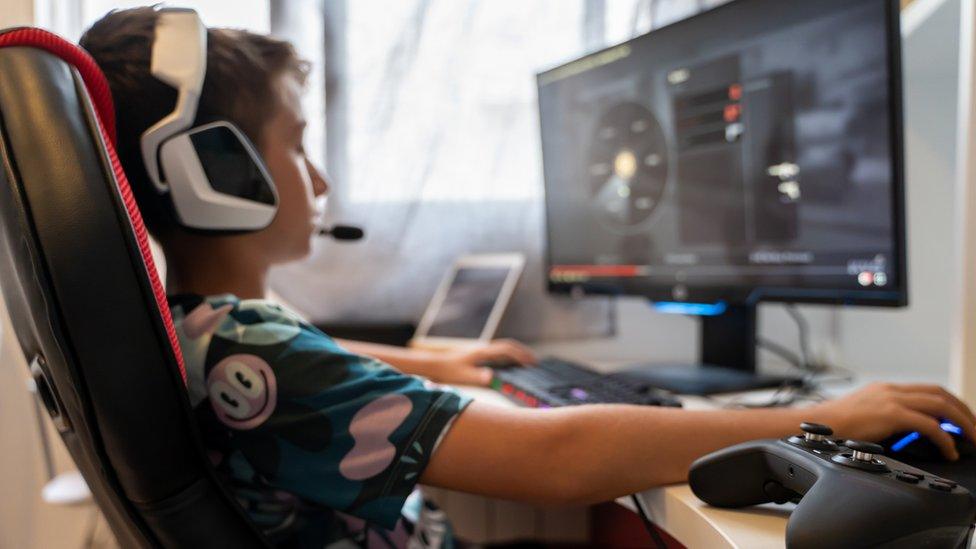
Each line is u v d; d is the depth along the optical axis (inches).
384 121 55.7
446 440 20.6
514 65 55.9
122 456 16.5
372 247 56.4
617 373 42.0
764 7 35.9
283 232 25.7
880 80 31.2
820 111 33.9
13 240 15.8
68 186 15.0
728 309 43.9
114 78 21.2
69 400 16.5
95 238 15.3
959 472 19.7
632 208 45.3
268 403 20.4
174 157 21.3
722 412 22.4
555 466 20.5
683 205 41.6
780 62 35.5
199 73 21.3
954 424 21.7
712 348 45.4
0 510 52.9
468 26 55.7
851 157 32.8
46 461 52.2
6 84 15.2
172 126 21.0
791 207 35.7
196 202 22.0
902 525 13.8
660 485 20.8
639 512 22.1
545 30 55.4
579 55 50.8
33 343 18.0
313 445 20.2
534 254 56.8
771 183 36.6
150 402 16.5
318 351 21.3
